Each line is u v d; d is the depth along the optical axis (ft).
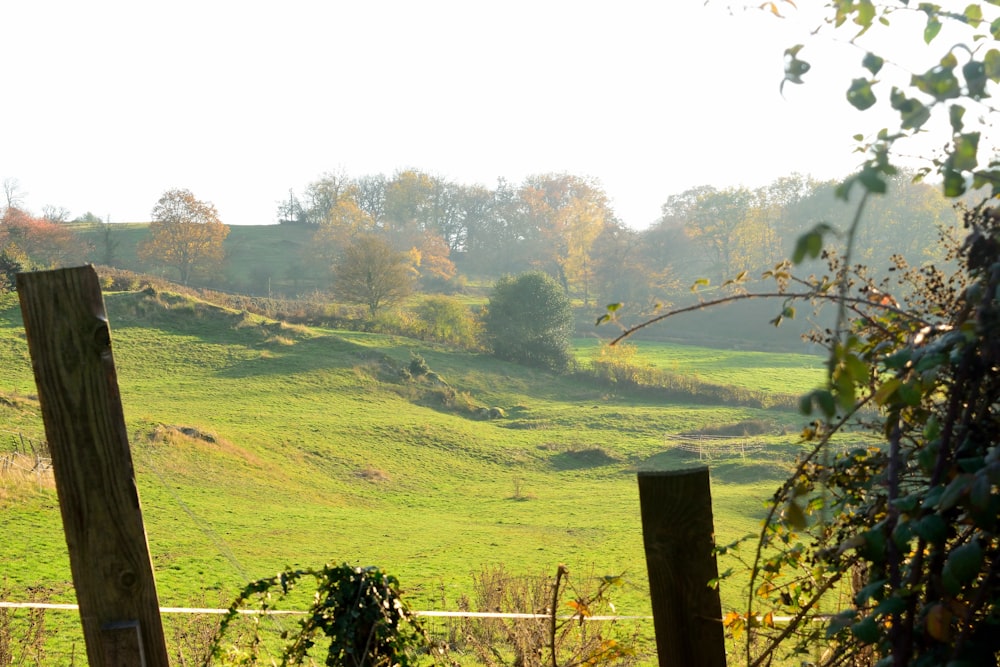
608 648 10.25
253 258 465.88
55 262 369.71
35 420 132.77
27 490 90.27
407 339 264.72
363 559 88.38
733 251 365.20
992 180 4.91
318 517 112.47
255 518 106.42
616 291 356.79
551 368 252.83
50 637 41.42
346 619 12.16
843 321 4.25
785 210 345.31
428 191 499.10
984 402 5.22
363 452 162.91
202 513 104.88
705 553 7.63
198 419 168.04
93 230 488.44
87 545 7.99
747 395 225.76
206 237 370.53
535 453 175.83
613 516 121.80
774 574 7.81
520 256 495.00
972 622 5.24
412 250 412.16
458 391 223.71
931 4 5.25
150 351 218.79
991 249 4.92
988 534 4.85
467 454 172.14
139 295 243.19
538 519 120.78
